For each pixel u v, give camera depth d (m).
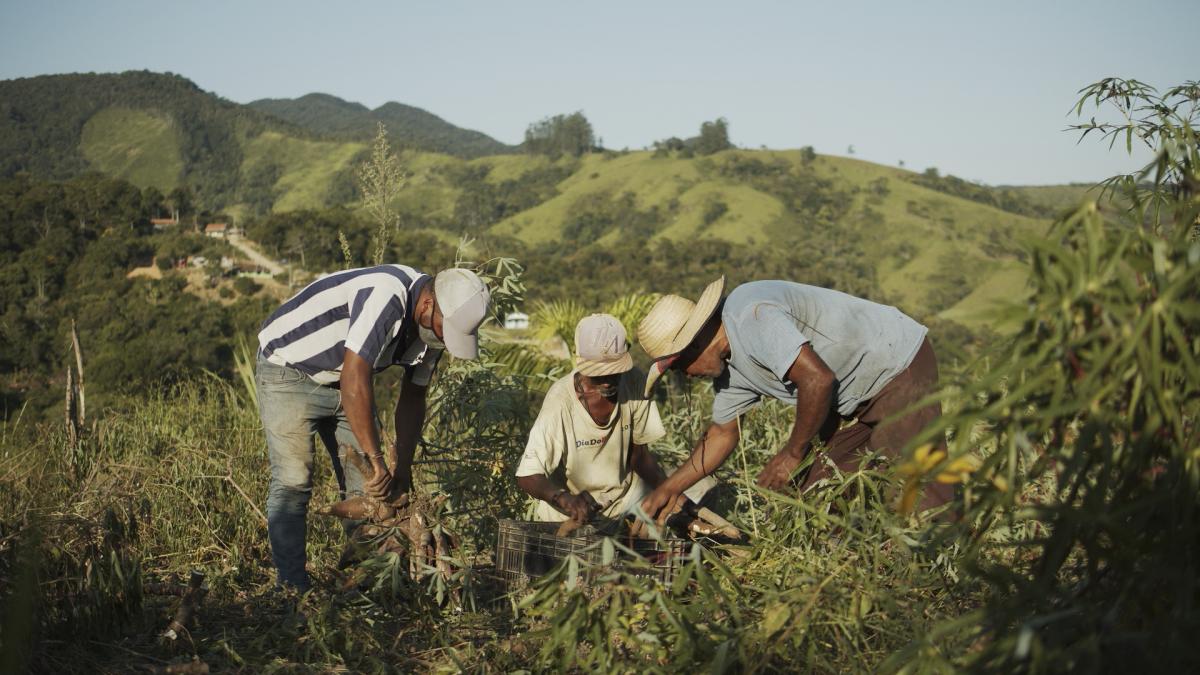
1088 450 2.01
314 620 3.38
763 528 3.89
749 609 3.11
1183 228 2.05
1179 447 1.97
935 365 4.10
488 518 5.17
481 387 5.49
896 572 3.19
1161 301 1.86
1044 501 3.74
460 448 5.42
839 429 4.36
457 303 3.94
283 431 4.23
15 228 79.00
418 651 3.48
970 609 3.03
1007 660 2.06
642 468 4.56
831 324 3.99
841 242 185.38
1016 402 1.96
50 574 3.23
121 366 37.31
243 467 5.82
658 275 109.12
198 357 43.69
